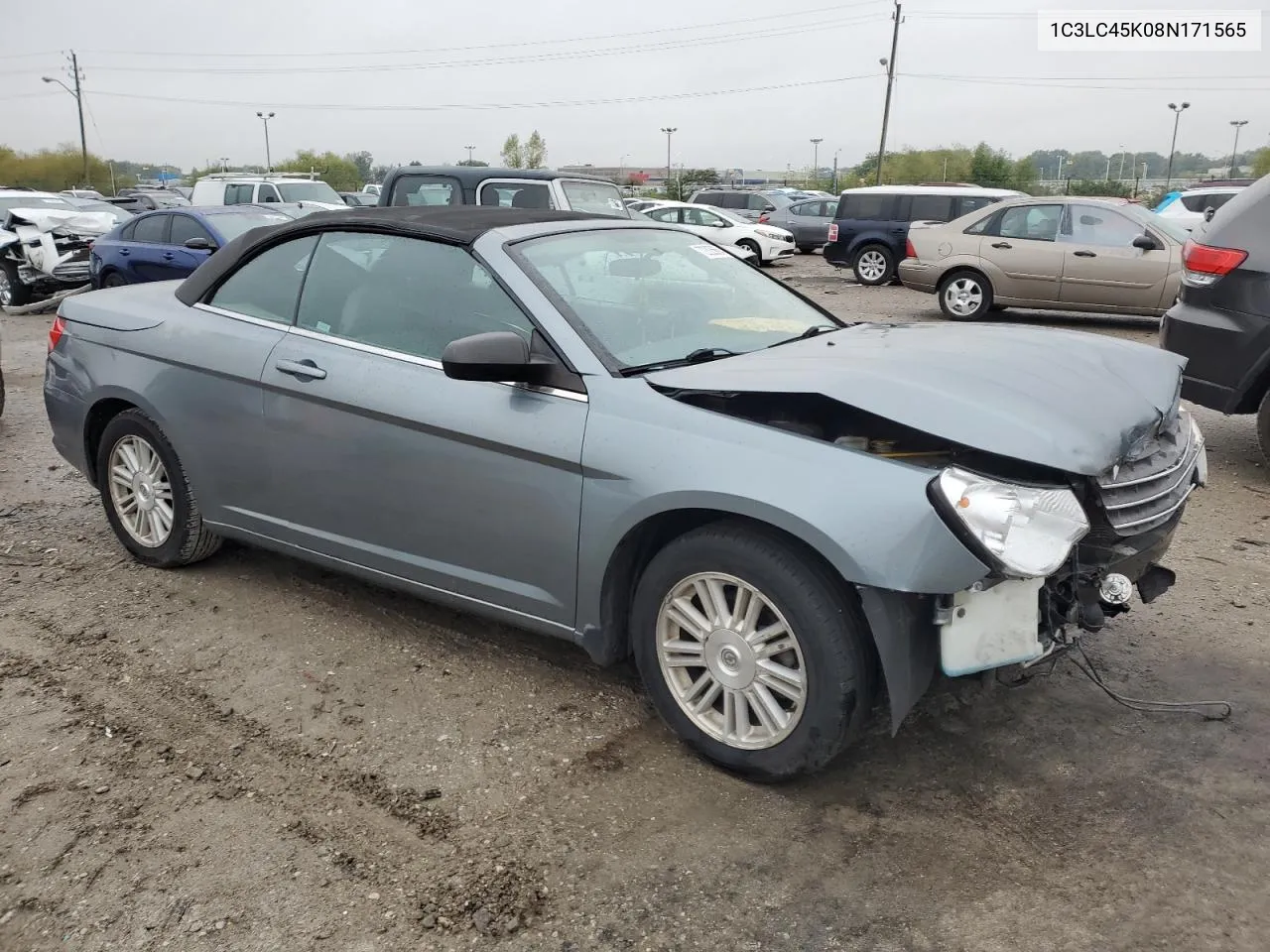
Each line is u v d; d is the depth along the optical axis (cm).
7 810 300
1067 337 377
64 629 419
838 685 281
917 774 312
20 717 352
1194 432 357
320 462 384
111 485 478
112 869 275
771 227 2441
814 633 281
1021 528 263
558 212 414
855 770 316
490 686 371
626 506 306
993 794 302
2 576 474
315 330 394
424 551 366
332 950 246
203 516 441
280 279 412
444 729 342
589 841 284
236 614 432
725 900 260
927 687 287
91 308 475
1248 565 479
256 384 398
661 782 311
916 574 264
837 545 269
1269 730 334
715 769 317
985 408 285
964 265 1345
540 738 337
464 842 284
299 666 386
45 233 1542
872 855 276
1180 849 275
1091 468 277
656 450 302
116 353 455
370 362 369
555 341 331
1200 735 331
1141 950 240
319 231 405
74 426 480
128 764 324
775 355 341
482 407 337
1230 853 273
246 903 261
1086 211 1280
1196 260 618
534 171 1202
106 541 518
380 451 364
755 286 422
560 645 404
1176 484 322
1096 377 329
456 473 345
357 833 289
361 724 346
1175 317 632
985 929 248
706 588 305
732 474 287
